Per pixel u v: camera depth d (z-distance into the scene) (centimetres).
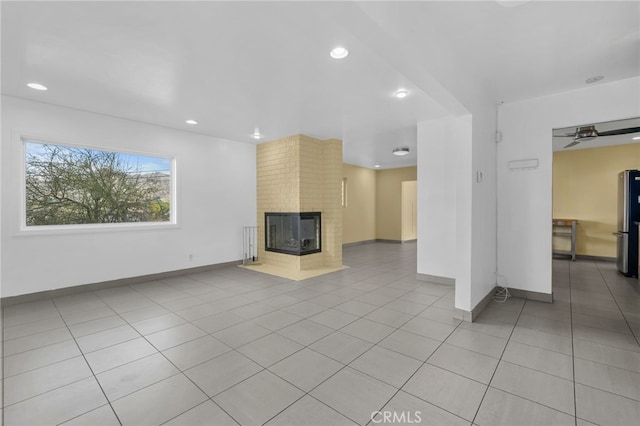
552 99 338
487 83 308
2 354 233
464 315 297
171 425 156
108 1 179
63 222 398
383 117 427
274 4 144
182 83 305
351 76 288
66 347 244
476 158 307
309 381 194
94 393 183
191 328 281
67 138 381
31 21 200
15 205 346
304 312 323
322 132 509
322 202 572
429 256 456
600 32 216
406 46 180
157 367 213
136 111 397
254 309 333
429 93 246
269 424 156
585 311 319
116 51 242
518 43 231
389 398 177
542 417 159
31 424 157
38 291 363
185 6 185
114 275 425
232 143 571
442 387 187
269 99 352
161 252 475
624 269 472
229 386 190
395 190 955
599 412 163
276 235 576
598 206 593
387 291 405
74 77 291
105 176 433
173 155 486
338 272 525
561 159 626
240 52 243
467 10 191
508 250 371
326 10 146
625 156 568
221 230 555
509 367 209
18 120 346
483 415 161
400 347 240
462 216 300
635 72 283
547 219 346
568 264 565
